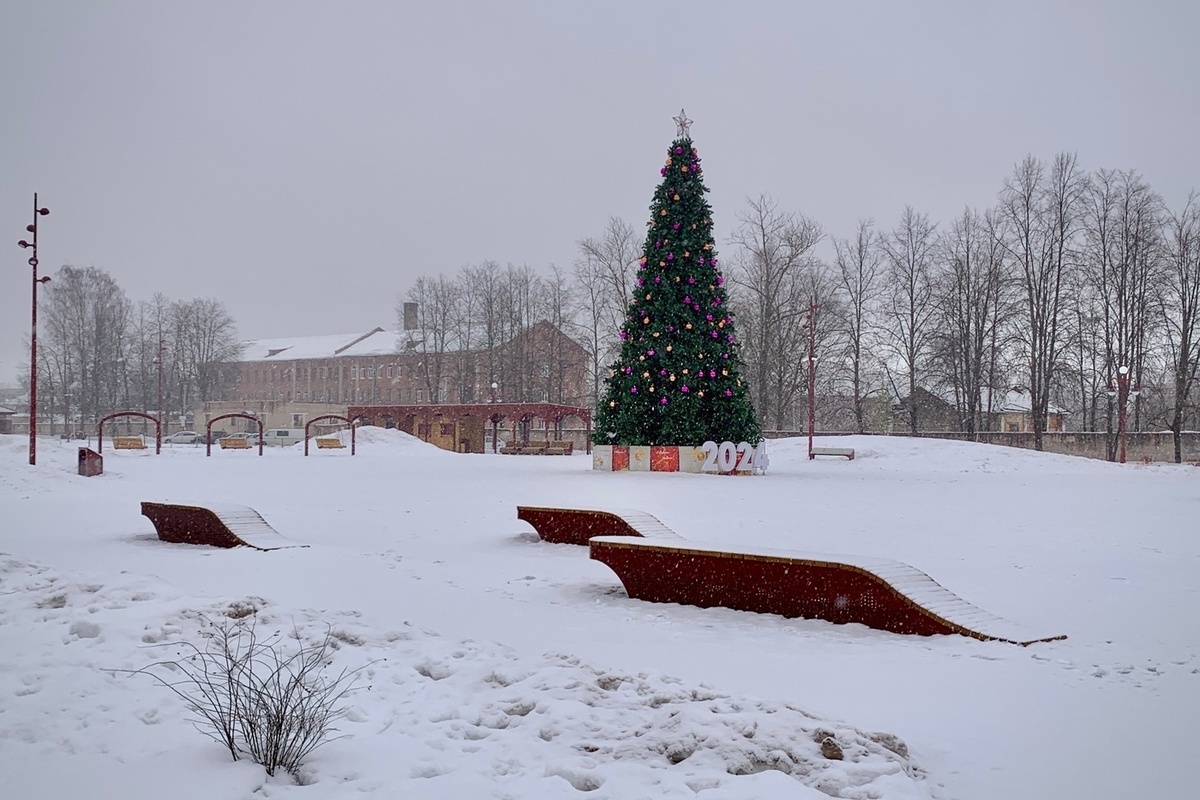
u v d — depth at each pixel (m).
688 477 30.45
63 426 91.25
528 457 48.22
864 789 4.64
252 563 12.43
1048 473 34.91
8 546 14.90
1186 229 52.22
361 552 13.89
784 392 62.16
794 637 8.74
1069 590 11.06
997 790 4.93
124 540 15.70
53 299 86.56
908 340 58.75
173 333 96.94
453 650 7.36
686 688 6.27
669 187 33.69
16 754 5.11
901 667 7.50
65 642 7.50
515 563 13.32
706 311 33.38
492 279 80.50
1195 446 52.56
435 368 84.00
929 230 58.38
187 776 4.76
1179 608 10.02
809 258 60.19
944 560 13.30
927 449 40.19
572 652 7.90
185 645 7.32
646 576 10.69
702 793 4.55
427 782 4.75
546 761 5.06
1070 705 6.44
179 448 58.72
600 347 68.44
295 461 41.59
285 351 117.69
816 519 18.42
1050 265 54.25
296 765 5.01
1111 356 53.19
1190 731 5.88
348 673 6.71
